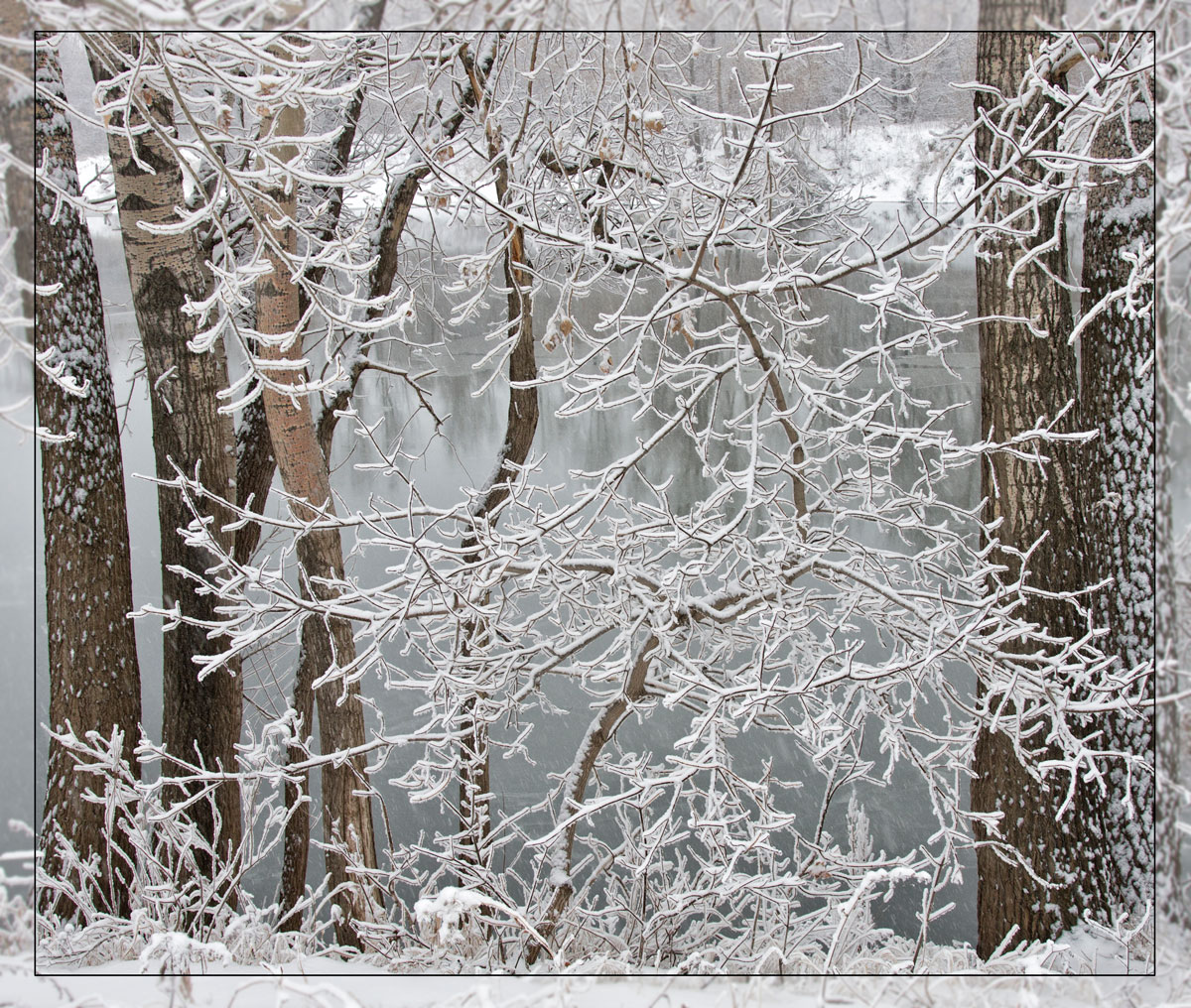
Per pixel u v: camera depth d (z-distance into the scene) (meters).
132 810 6.08
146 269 6.16
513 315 7.30
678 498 11.27
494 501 7.34
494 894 5.39
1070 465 5.29
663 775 5.53
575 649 5.81
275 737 7.13
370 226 7.42
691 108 4.04
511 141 4.93
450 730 5.81
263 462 7.30
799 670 5.85
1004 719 4.91
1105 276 5.36
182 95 3.68
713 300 4.84
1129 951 4.41
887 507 5.54
